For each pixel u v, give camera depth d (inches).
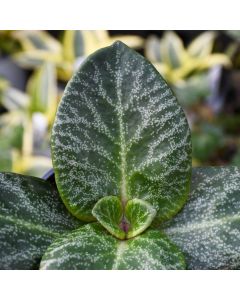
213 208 11.8
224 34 30.2
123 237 11.3
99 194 11.6
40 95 23.5
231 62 28.3
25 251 11.3
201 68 27.7
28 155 23.0
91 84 11.1
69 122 11.1
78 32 26.4
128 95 11.2
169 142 11.3
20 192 11.8
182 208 11.9
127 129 11.4
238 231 11.5
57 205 12.0
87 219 11.7
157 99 11.2
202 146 25.2
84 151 11.3
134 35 30.6
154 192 11.6
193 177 12.3
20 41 28.7
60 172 11.2
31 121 23.9
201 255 11.4
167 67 27.5
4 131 24.1
